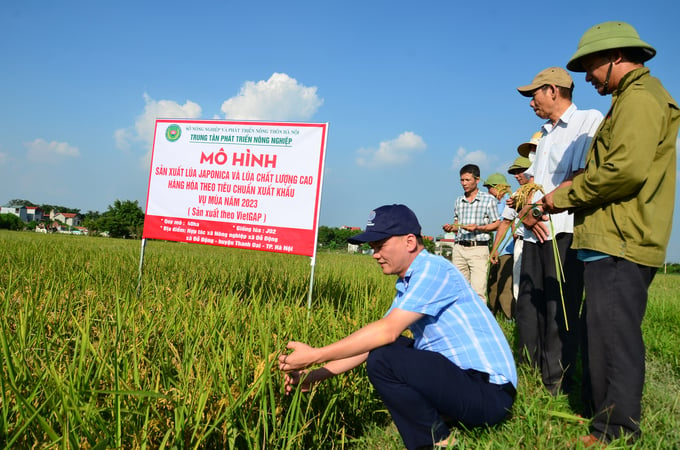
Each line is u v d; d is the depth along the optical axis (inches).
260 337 130.6
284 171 229.3
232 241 236.4
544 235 151.4
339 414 129.0
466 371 109.8
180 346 139.9
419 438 107.2
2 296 177.8
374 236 108.7
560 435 113.5
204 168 243.9
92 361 103.1
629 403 110.7
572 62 126.8
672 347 221.0
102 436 84.0
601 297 116.2
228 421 93.5
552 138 169.8
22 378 94.3
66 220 7101.4
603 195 113.7
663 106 110.3
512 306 297.3
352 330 161.8
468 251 304.7
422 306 106.3
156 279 277.0
